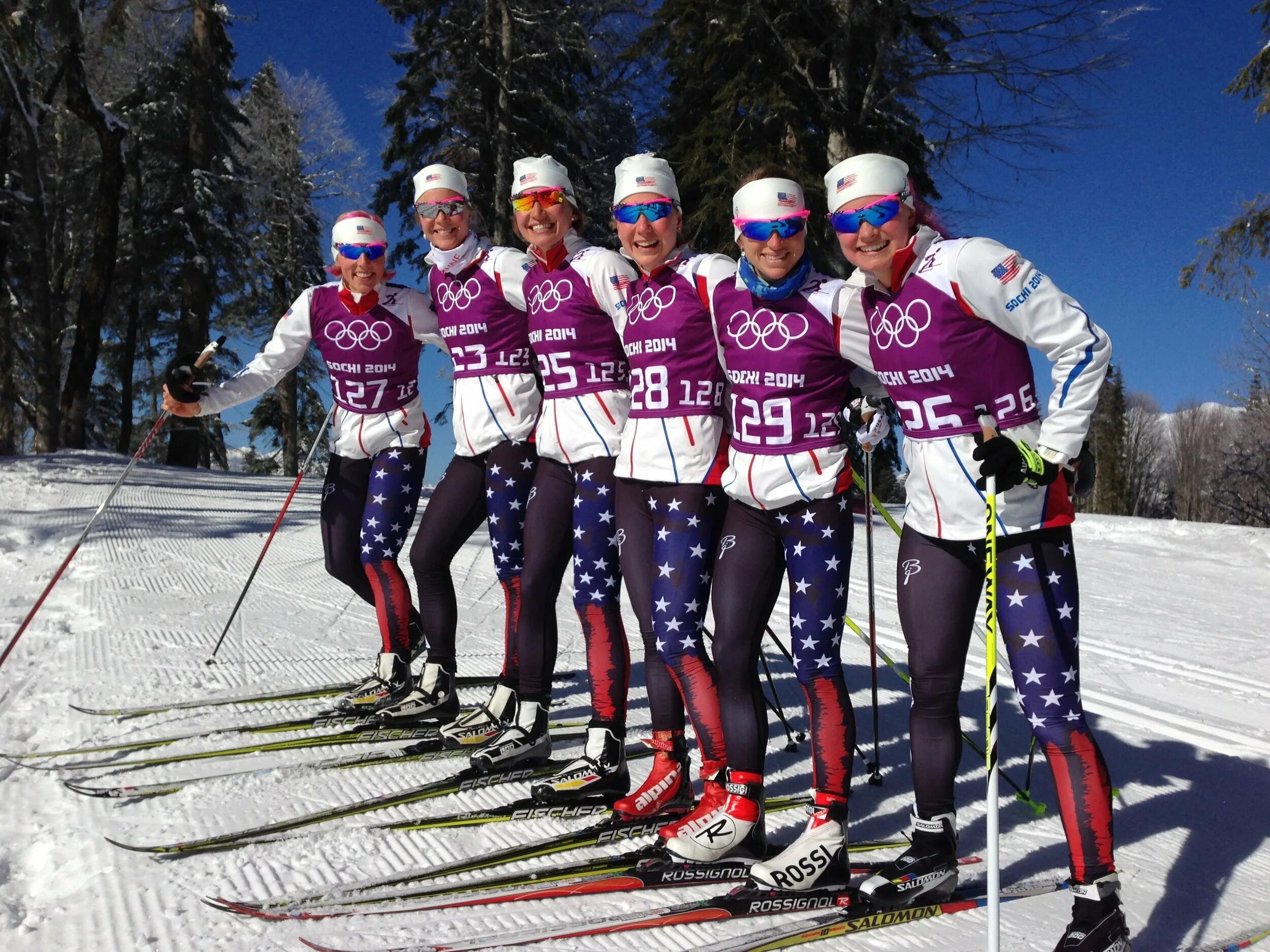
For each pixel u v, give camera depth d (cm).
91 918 201
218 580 619
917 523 222
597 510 281
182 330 2167
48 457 1476
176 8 2006
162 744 311
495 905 215
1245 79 1308
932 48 1309
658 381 256
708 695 250
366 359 346
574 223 295
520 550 321
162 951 189
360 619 522
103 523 835
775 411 232
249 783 283
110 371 2730
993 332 205
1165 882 239
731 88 1382
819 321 227
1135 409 4781
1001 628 212
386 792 280
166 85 2245
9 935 195
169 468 1616
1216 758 346
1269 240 1341
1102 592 796
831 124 1327
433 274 331
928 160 1406
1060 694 203
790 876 217
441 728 338
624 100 2098
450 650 343
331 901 210
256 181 2420
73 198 2219
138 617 494
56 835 244
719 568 243
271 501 1148
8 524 791
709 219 1409
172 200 2261
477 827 259
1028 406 211
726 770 251
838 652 234
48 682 373
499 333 318
